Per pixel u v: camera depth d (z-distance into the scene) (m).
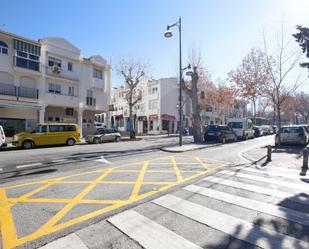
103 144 20.28
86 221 4.07
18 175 7.65
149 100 45.38
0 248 3.23
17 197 5.36
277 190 5.91
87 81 29.23
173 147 15.94
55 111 27.19
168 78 43.91
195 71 21.73
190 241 3.40
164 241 3.40
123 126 53.81
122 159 11.09
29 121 23.77
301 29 15.45
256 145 18.58
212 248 3.23
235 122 24.95
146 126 46.19
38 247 3.25
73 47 27.52
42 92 24.31
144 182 6.68
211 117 53.19
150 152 13.98
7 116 22.30
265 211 4.54
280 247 3.26
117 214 4.37
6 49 21.88
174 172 8.05
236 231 3.72
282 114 63.62
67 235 3.58
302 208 4.71
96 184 6.46
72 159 11.07
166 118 43.12
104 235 3.57
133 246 3.25
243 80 26.50
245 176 7.44
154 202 5.02
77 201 5.08
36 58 23.84
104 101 31.48
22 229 3.78
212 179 7.04
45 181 6.80
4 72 21.92
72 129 19.30
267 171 8.23
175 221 4.07
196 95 21.61
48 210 4.57
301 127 17.20
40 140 17.42
